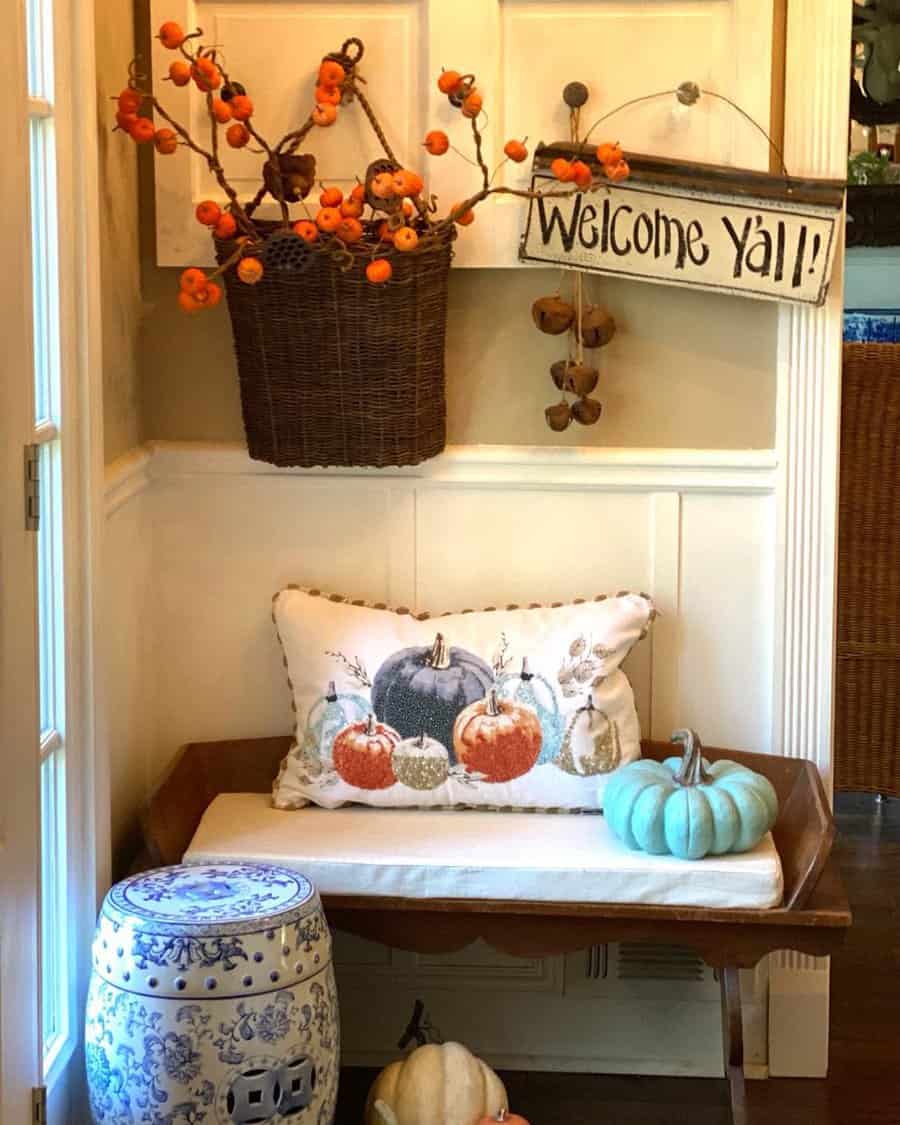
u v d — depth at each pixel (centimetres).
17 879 210
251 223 262
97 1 256
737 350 286
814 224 272
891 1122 283
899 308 576
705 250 275
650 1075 300
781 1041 297
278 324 262
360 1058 300
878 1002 332
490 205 279
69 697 240
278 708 296
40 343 230
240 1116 221
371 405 268
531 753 274
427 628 281
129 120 253
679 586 291
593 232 276
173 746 298
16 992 210
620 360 287
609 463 287
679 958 297
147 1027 220
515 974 299
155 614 295
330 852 257
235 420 291
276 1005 222
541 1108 286
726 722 293
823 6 273
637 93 277
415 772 274
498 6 275
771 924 251
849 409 395
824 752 291
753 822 256
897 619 410
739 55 274
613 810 261
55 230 229
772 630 290
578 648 277
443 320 273
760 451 287
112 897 231
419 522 291
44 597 233
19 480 209
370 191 260
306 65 278
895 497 400
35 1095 218
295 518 292
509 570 292
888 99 557
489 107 276
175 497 292
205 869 243
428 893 254
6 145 202
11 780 207
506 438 290
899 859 423
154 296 287
